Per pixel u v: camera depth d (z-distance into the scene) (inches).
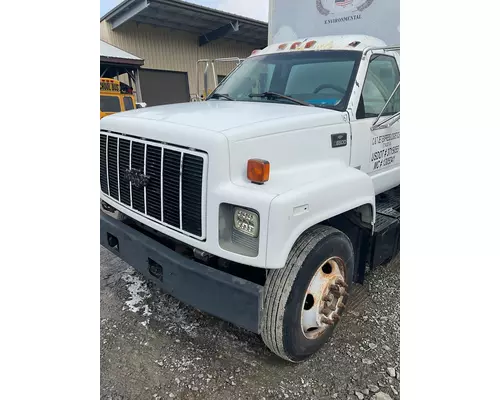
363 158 125.6
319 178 95.7
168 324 117.7
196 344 109.2
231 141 83.7
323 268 103.2
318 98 125.6
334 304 104.7
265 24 655.1
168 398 90.4
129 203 109.0
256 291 82.2
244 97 140.6
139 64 556.7
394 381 96.3
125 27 601.3
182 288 93.8
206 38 676.1
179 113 105.3
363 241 119.6
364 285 142.2
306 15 179.9
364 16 162.9
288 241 81.4
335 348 108.0
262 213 78.7
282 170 94.7
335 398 91.0
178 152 88.8
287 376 97.6
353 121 118.7
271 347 94.7
